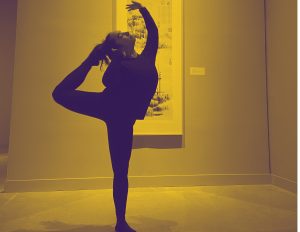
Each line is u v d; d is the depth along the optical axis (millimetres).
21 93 3709
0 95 8023
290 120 3650
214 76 4109
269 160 4141
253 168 4102
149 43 2270
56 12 3830
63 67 3811
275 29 3980
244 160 4090
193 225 2418
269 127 4148
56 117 3766
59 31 3826
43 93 3756
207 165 4016
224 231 2281
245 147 4105
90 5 3902
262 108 4184
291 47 3611
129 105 2059
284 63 3768
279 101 3889
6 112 8047
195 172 3982
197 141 4020
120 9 3912
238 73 4156
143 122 3891
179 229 2320
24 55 3738
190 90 4051
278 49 3908
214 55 4125
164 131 3924
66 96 2047
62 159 3748
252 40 4211
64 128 3775
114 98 2059
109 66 2143
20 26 3746
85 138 3807
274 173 4035
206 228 2346
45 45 3789
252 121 4148
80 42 3859
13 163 3641
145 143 3906
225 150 4062
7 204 3076
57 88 2066
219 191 3662
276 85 3959
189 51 4074
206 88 4086
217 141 4059
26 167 3666
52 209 2891
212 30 4137
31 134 3703
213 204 3074
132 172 3859
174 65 3975
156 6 3980
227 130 4090
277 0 3926
